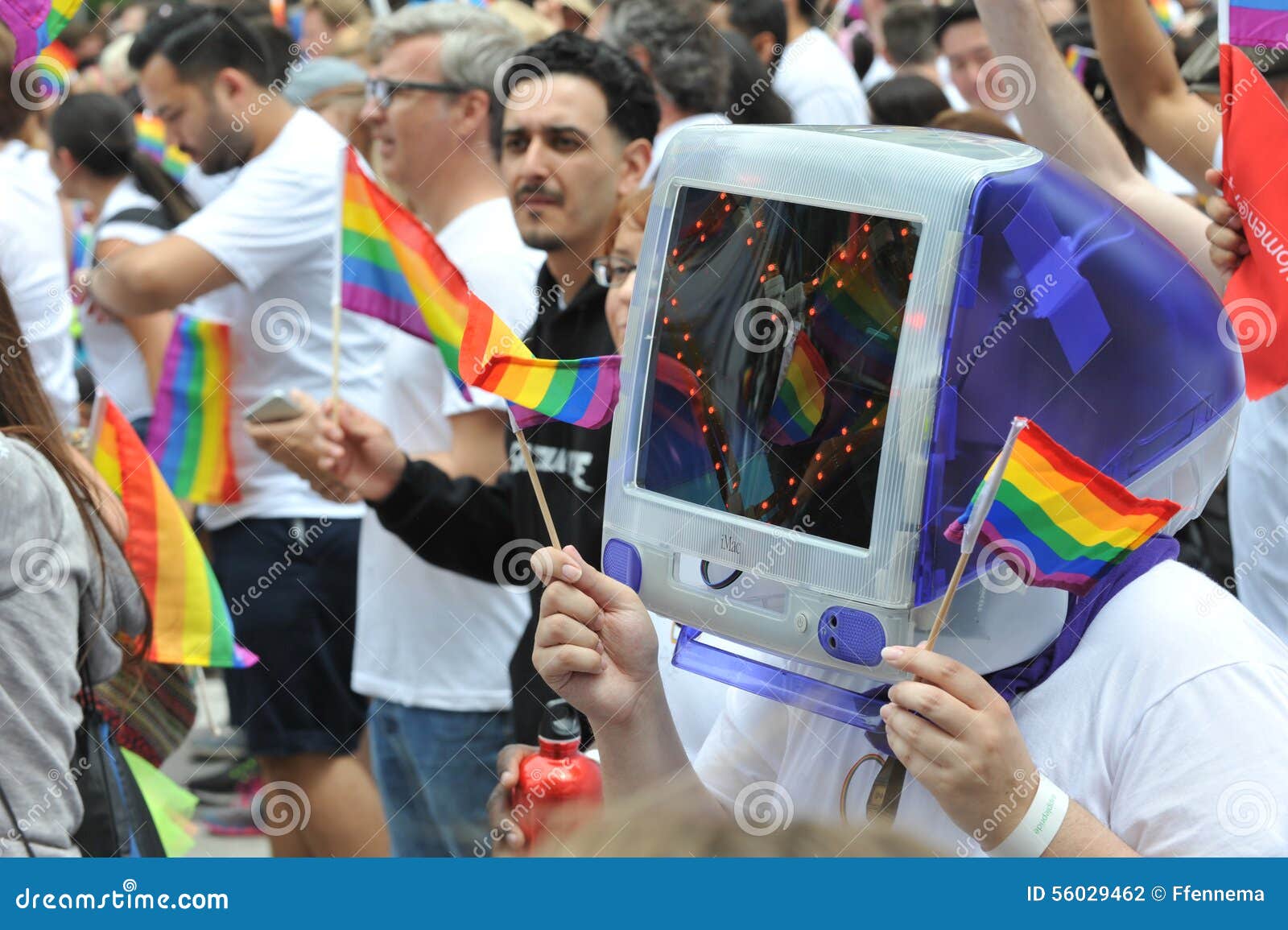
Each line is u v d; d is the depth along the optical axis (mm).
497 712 4348
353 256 4086
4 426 2971
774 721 2453
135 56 5098
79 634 2980
